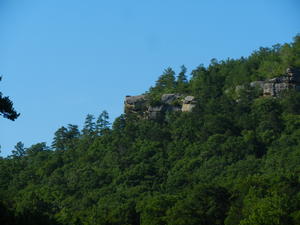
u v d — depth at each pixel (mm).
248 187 171375
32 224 139000
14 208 172500
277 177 177500
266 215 146625
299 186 174000
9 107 87562
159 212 179125
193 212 168125
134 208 190000
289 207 152750
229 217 160125
